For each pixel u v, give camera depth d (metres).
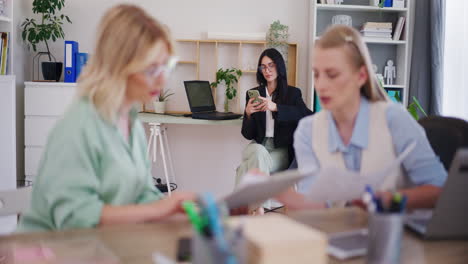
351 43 1.28
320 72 1.29
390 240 0.80
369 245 0.82
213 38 4.19
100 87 1.18
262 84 3.81
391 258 0.80
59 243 0.90
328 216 1.11
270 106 3.52
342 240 0.94
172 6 4.25
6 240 0.91
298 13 4.28
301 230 0.80
